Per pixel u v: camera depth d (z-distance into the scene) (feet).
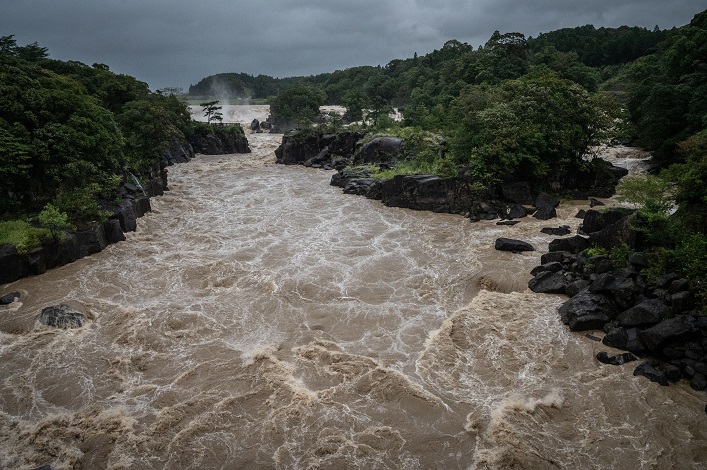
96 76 220.64
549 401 65.98
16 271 105.29
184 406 66.08
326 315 90.68
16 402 67.62
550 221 138.00
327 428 61.98
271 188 201.87
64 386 71.00
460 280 105.09
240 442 60.03
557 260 104.22
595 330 82.07
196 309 93.30
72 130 126.93
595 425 61.72
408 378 71.20
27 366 75.77
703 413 62.64
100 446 59.72
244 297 98.22
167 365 75.87
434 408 65.00
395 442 59.67
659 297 78.02
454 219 148.87
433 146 191.52
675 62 198.49
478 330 84.12
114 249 125.80
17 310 92.94
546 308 90.43
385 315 90.53
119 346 81.20
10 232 108.47
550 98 155.94
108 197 140.97
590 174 160.04
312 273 108.78
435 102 310.45
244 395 68.23
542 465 55.93
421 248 124.98
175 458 57.82
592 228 111.96
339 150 264.93
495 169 149.38
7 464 57.26
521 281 101.76
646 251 87.86
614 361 73.31
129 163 169.99
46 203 125.90
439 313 91.15
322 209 165.48
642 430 60.54
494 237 130.11
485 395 67.77
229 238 134.10
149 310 92.73
